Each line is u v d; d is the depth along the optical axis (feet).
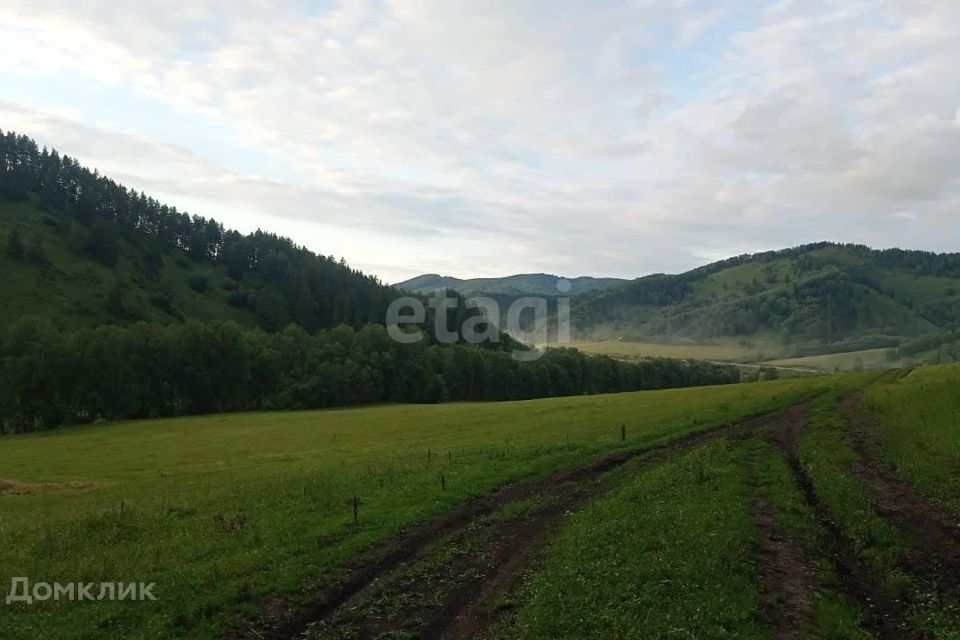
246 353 441.68
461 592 60.59
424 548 74.64
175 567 66.80
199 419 353.10
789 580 58.39
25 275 632.79
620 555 65.67
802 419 160.04
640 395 289.33
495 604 56.59
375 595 60.49
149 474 162.40
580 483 106.11
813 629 48.55
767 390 242.58
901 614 52.03
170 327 443.32
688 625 49.55
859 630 48.16
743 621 49.96
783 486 90.89
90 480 159.74
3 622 53.47
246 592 59.36
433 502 93.66
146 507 98.32
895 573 58.70
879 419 142.41
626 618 51.08
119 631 52.19
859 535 69.05
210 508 96.22
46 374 372.17
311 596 60.08
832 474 95.25
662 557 63.67
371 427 246.27
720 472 101.09
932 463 95.55
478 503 95.20
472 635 51.26
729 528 71.72
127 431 303.68
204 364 429.79
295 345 493.77
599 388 582.35
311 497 98.37
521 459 127.54
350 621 54.95
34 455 226.99
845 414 158.20
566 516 85.76
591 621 51.21
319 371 455.22
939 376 207.92
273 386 457.68
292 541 75.15
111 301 634.84
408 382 483.51
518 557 70.03
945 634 47.47
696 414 182.60
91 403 385.29
